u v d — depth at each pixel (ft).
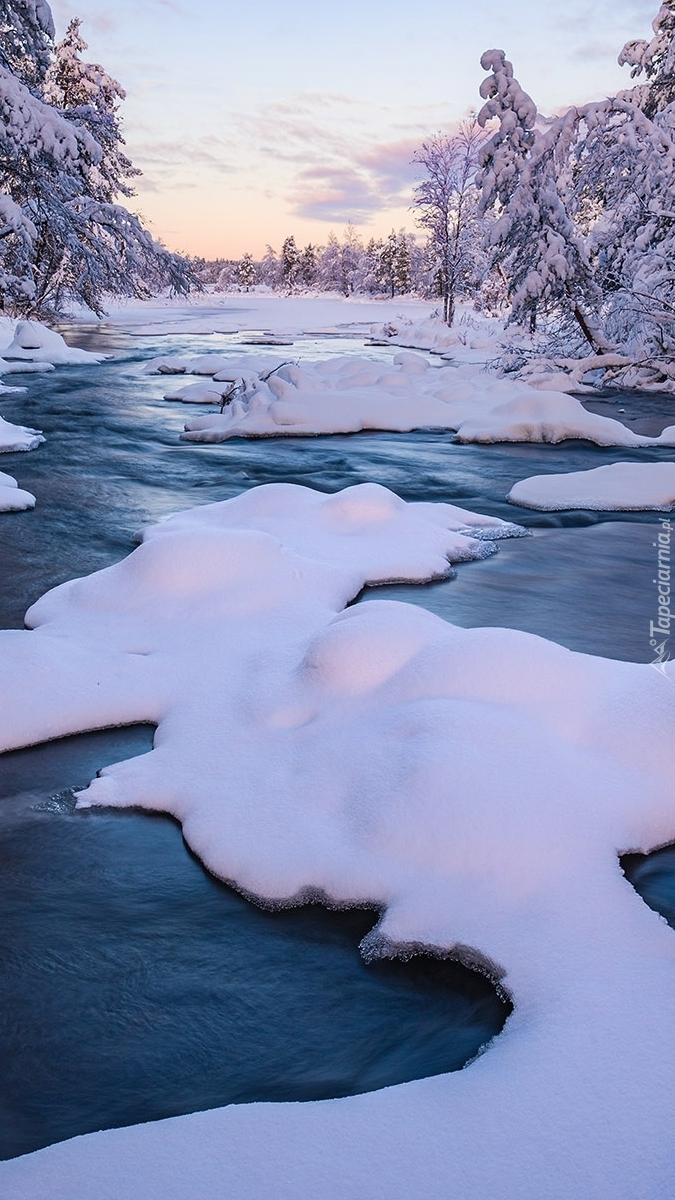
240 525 30.22
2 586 25.94
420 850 11.72
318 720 15.21
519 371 83.97
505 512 36.58
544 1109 7.90
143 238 115.34
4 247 89.40
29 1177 7.36
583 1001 9.28
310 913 11.53
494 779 12.34
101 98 138.21
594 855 11.56
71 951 11.12
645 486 39.01
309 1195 7.07
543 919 10.57
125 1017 10.06
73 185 97.19
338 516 30.71
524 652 15.35
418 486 41.88
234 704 16.65
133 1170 7.40
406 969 10.46
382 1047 9.50
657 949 10.06
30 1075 9.25
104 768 15.24
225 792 13.83
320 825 12.67
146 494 39.52
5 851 13.15
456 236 151.43
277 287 424.05
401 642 16.29
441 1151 7.49
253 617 21.40
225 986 10.50
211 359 92.94
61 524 33.71
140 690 17.62
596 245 91.40
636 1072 8.27
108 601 22.38
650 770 13.52
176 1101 8.89
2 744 15.89
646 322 81.46
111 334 134.92
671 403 71.77
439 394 68.49
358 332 155.94
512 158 82.17
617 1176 7.17
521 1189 7.07
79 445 52.08
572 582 27.25
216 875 12.39
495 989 9.98
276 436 55.62
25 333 99.50
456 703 14.20
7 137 84.53
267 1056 9.46
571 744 13.94
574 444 53.21
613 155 83.46
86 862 12.88
